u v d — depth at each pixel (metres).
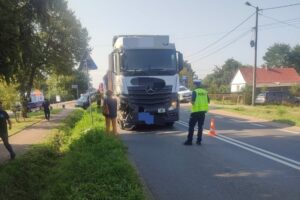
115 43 21.98
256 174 10.04
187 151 13.64
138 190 7.38
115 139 13.04
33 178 11.98
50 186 9.39
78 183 7.86
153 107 19.48
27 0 13.23
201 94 14.93
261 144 14.99
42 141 18.66
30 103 58.12
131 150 14.09
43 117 39.84
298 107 43.88
